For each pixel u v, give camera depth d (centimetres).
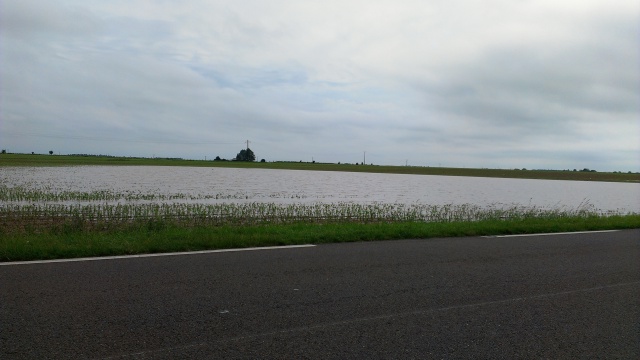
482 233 1284
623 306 605
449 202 3147
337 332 489
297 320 520
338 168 12281
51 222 1628
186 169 8625
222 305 563
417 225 1361
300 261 825
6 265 742
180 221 1684
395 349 450
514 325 525
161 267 749
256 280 682
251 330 487
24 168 6562
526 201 3456
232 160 18800
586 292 668
